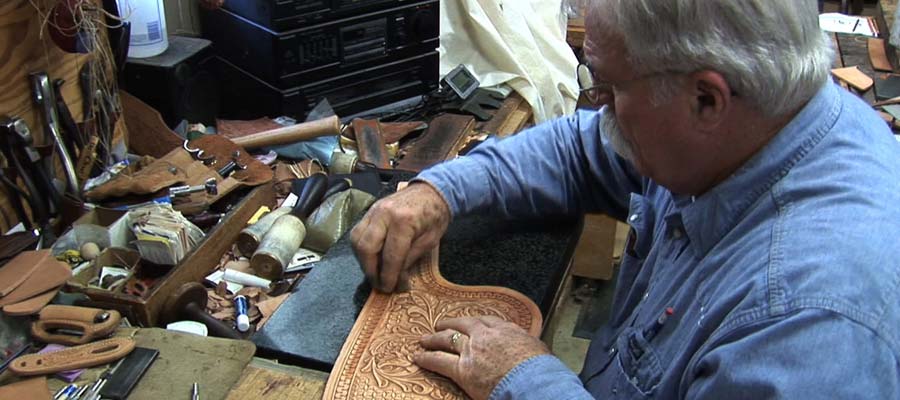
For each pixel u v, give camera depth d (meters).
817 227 0.69
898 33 2.25
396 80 1.88
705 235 0.82
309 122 1.59
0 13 1.16
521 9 2.13
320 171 1.54
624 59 0.74
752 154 0.77
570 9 0.93
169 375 0.92
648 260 1.02
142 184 1.27
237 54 1.74
